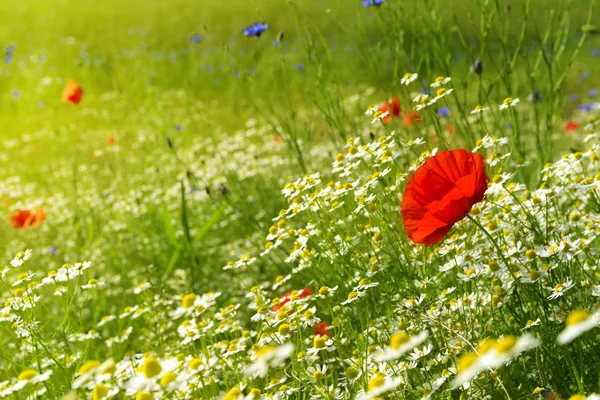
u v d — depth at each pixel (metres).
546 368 1.79
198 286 2.35
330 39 5.97
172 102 4.35
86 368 1.56
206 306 1.87
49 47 6.95
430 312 1.81
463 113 2.15
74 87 2.82
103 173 3.20
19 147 4.11
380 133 2.48
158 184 2.91
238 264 1.98
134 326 2.25
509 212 1.84
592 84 4.55
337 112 2.29
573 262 1.84
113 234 2.71
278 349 1.53
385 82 2.26
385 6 2.35
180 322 2.18
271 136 3.05
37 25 7.91
